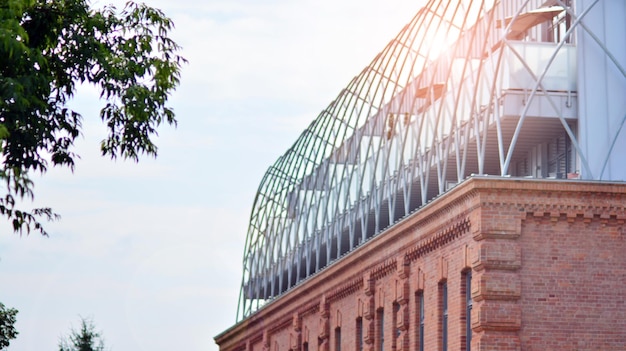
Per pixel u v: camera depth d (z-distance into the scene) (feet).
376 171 156.04
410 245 133.80
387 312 143.84
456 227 118.11
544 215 111.86
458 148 123.13
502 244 110.73
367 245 148.77
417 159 141.49
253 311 228.02
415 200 158.71
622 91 122.11
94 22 93.25
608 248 112.37
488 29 121.29
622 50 123.44
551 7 126.11
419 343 132.67
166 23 96.84
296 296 189.16
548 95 116.47
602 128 121.29
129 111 94.02
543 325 110.42
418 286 132.16
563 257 111.45
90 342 303.68
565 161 124.77
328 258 173.37
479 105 122.72
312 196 184.85
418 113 143.84
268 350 212.43
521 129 126.11
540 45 122.93
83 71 93.97
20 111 86.33
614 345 111.04
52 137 93.40
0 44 79.51
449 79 141.49
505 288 110.11
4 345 150.82
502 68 122.11
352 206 169.07
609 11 123.95
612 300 111.65
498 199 111.14
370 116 165.37
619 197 112.68
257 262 224.12
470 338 116.78
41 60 86.48
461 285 117.70
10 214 91.50
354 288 158.61
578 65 122.31
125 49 94.89
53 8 92.48
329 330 172.35
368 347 150.20
